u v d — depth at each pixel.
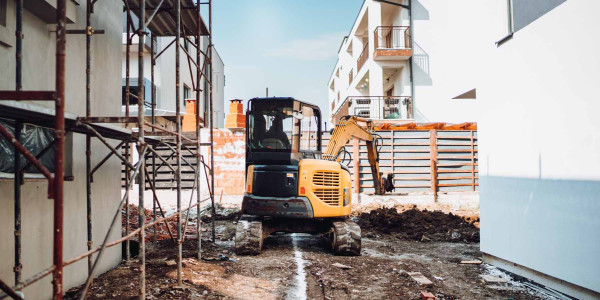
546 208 5.78
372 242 10.01
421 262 7.69
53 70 4.86
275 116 8.50
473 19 7.86
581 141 5.13
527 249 6.21
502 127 6.89
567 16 5.39
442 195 15.96
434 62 19.86
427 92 19.78
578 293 5.28
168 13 7.16
